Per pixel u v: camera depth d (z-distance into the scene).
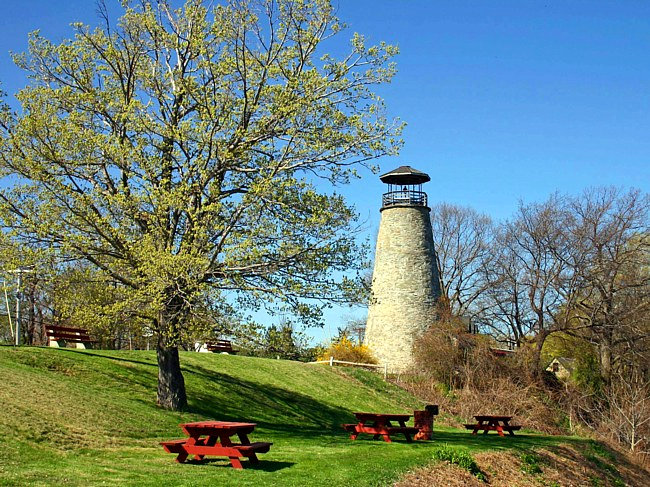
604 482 26.02
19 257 20.97
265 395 31.03
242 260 21.36
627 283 45.81
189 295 20.61
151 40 24.23
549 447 27.14
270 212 22.27
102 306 22.09
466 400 42.28
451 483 17.95
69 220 21.56
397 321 51.97
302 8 23.38
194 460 16.42
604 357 46.47
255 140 22.81
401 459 18.48
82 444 17.00
